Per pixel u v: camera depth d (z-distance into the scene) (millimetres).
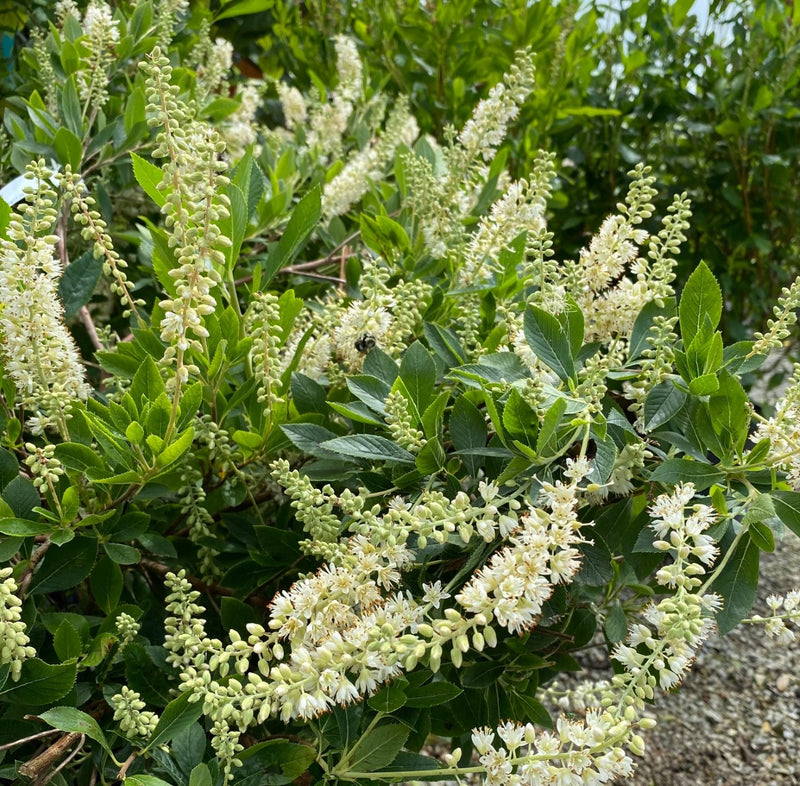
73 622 476
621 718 381
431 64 1312
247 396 540
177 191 395
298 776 471
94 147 767
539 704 558
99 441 482
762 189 1585
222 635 562
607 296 534
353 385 486
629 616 644
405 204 752
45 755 403
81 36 828
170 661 444
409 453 465
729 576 446
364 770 458
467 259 646
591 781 369
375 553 409
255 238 833
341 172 921
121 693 445
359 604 419
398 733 458
